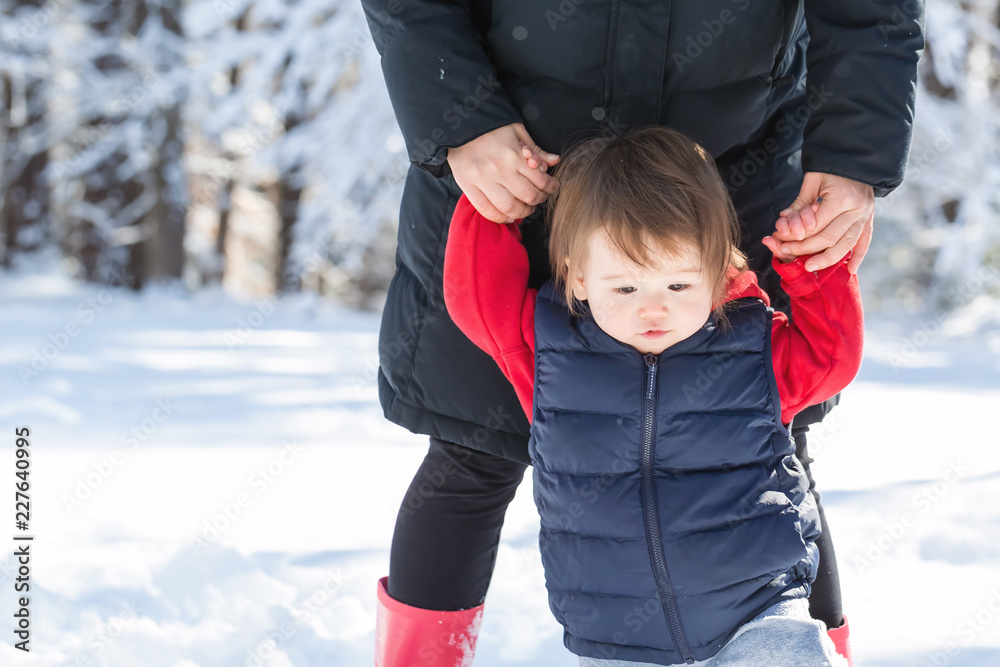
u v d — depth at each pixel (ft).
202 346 26.45
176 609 6.67
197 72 35.06
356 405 16.71
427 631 5.16
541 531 4.77
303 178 33.01
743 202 5.11
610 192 4.38
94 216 44.39
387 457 12.12
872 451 11.91
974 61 34.96
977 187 33.22
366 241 32.53
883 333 33.86
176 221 45.16
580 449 4.51
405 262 5.31
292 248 32.73
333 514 9.25
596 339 4.51
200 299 44.52
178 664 5.79
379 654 5.35
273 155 31.89
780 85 5.08
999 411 15.34
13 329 28.12
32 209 45.14
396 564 5.25
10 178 44.83
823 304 4.58
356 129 30.99
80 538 8.13
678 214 4.30
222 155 46.24
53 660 5.81
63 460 11.23
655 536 4.39
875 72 4.49
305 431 13.89
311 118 32.81
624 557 4.45
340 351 26.78
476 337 4.85
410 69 4.59
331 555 7.86
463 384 5.04
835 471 10.70
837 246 4.50
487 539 5.26
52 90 43.42
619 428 4.47
